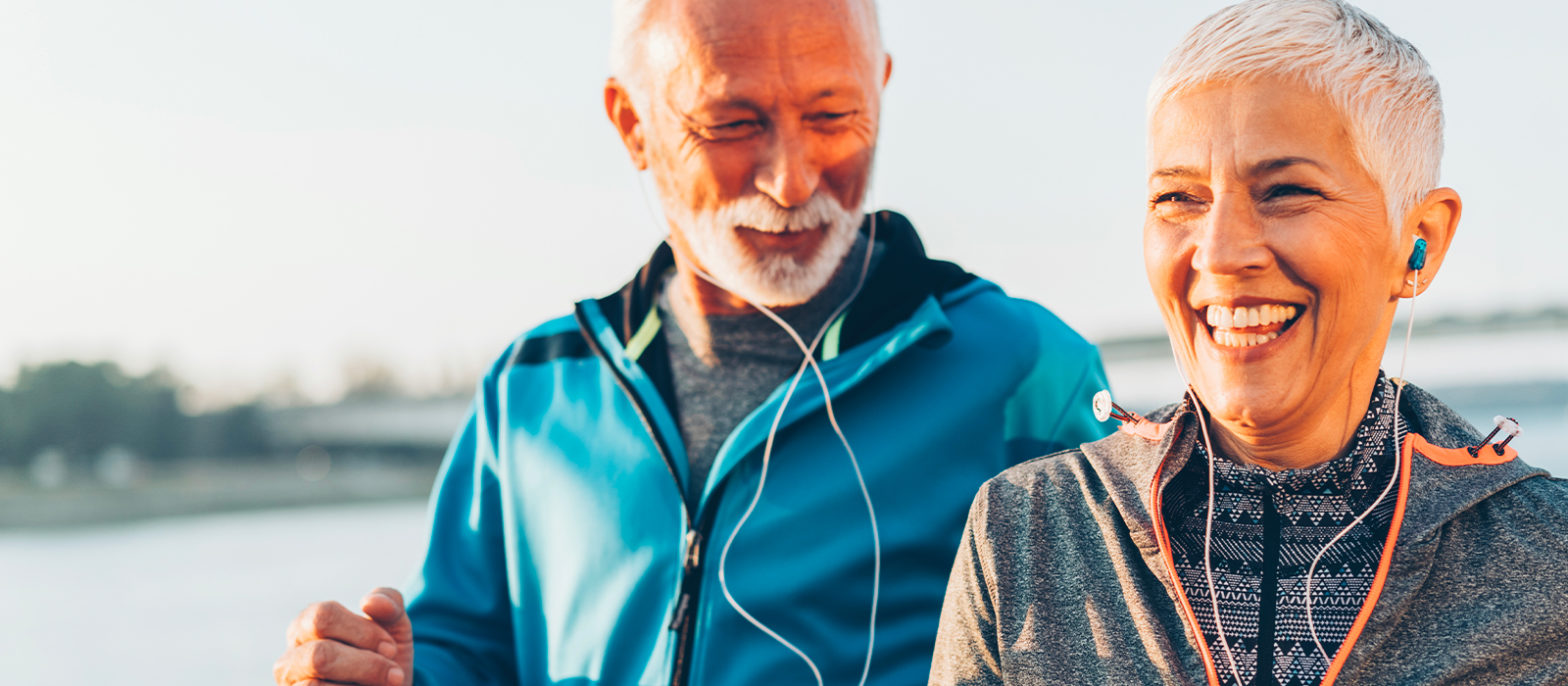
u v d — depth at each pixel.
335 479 42.38
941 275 1.98
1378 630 1.09
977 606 1.31
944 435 1.83
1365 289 1.12
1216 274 1.12
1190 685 1.14
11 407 52.28
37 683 12.94
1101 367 1.95
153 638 15.65
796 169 1.70
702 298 1.91
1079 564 1.25
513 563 2.00
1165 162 1.17
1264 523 1.18
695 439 1.89
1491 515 1.12
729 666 1.77
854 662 1.76
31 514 34.25
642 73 1.80
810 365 1.86
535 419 2.02
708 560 1.80
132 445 50.41
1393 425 1.17
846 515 1.80
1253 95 1.12
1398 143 1.11
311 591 19.91
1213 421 1.24
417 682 1.82
